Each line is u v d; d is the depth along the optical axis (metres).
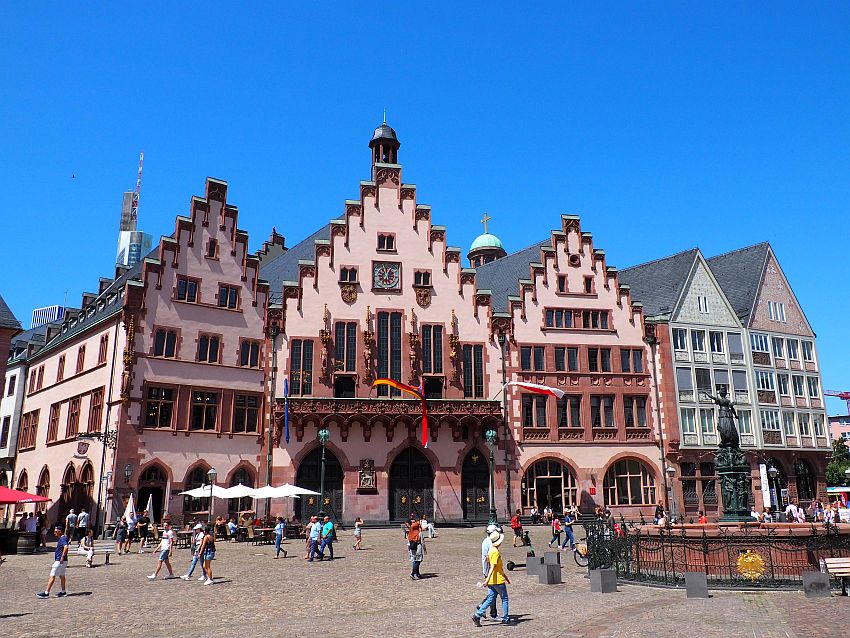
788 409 63.09
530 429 55.12
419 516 51.91
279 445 50.88
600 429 56.31
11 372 64.38
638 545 24.06
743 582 21.53
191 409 48.12
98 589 23.36
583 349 57.62
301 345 53.00
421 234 56.97
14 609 19.58
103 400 47.94
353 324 54.38
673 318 60.50
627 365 58.38
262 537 40.12
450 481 52.72
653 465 56.59
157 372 47.28
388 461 52.12
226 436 49.28
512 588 22.72
